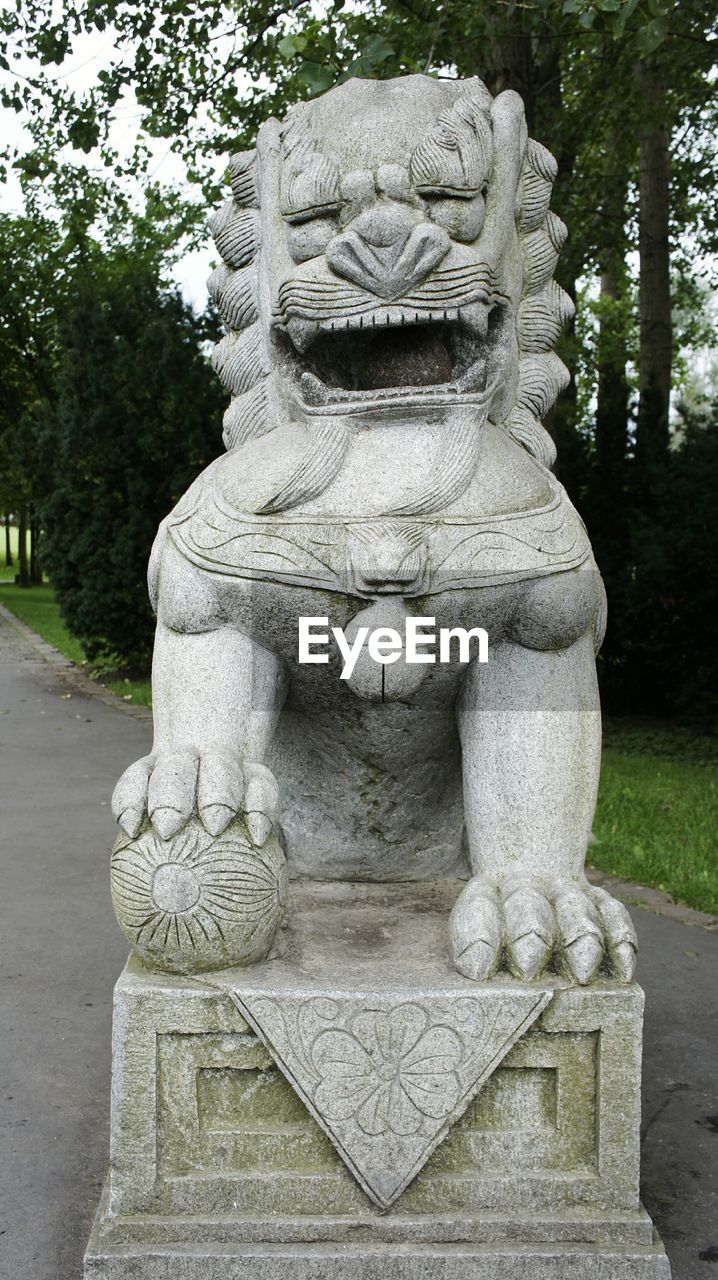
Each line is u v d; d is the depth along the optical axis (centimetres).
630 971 150
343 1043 146
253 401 181
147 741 639
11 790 513
